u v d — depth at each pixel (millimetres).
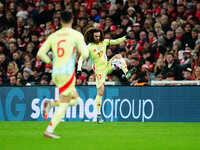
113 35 53562
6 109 45219
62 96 26328
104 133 30578
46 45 26812
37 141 25047
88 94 44312
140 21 56094
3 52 56906
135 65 47438
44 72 51094
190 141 25844
